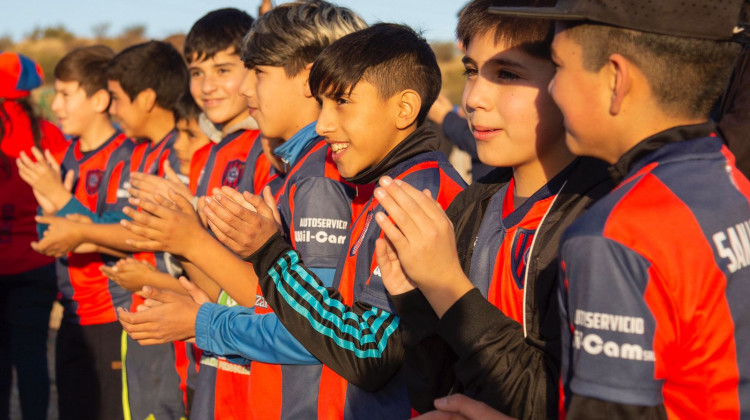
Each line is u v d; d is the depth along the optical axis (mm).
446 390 1604
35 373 4484
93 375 3986
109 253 3699
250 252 1913
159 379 3725
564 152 1574
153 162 4219
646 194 1193
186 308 2324
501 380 1395
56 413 5078
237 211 1872
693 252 1153
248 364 2602
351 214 2242
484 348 1407
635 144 1275
